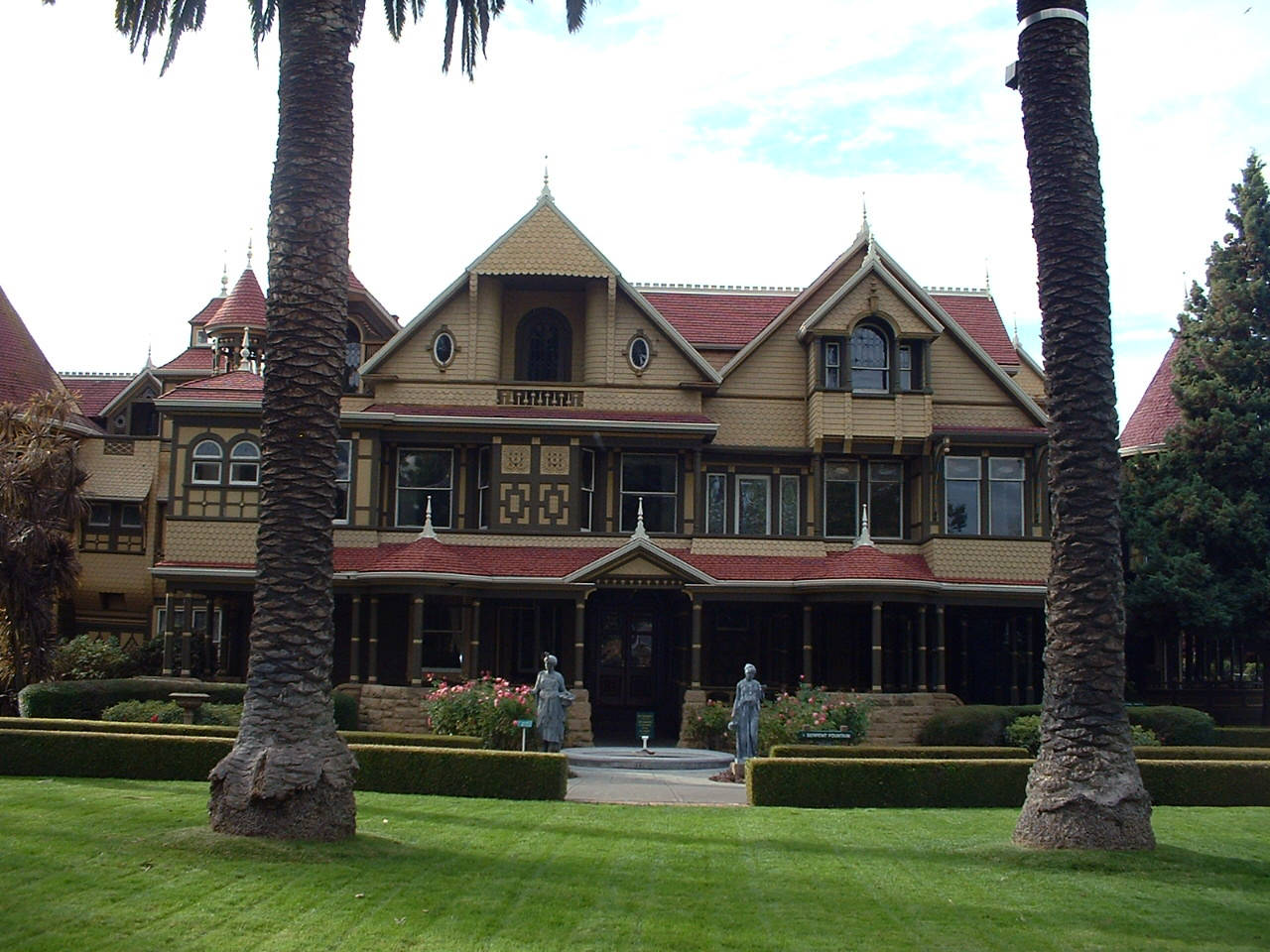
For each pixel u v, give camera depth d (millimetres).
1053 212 16016
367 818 16250
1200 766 20359
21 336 44531
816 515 37375
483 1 22641
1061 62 16156
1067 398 15727
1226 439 36500
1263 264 38000
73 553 34312
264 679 14125
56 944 9891
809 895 12445
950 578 35969
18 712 32844
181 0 20172
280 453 14664
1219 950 10930
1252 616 35844
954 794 19906
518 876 12852
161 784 19047
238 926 10617
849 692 33125
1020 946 10891
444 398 36781
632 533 36688
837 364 37719
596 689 37375
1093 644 15148
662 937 10812
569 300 38469
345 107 15570
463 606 34312
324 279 15086
